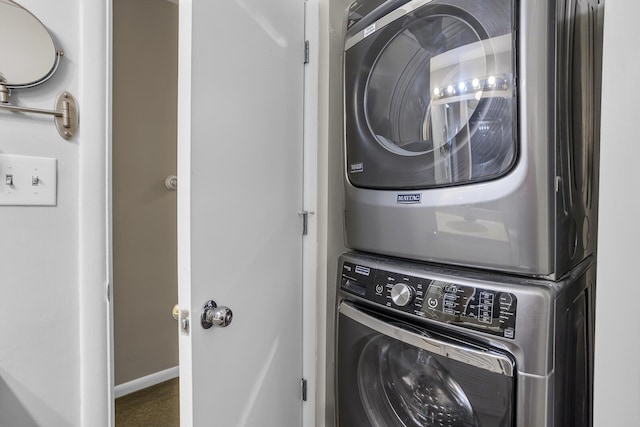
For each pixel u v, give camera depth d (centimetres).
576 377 83
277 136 122
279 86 123
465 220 82
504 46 73
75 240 107
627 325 60
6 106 95
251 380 110
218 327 96
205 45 89
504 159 74
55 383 105
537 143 70
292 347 135
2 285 97
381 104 103
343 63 116
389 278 96
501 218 75
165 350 239
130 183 218
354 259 110
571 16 80
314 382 140
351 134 113
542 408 68
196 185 87
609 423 62
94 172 109
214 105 93
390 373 102
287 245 130
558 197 74
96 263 110
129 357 222
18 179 98
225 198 98
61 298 105
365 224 107
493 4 74
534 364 69
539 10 69
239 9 102
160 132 230
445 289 83
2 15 96
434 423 91
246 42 105
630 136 60
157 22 226
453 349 79
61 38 104
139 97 219
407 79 96
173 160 236
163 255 235
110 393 113
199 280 88
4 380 98
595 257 100
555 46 71
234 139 101
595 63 98
